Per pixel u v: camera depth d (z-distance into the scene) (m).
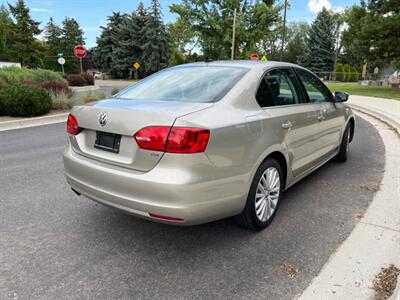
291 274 2.70
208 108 2.88
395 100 17.67
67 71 62.59
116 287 2.57
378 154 6.31
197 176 2.63
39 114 11.09
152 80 3.82
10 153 6.49
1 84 13.97
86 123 3.12
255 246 3.13
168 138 2.58
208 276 2.70
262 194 3.35
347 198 4.20
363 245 3.07
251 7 46.81
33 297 2.45
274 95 3.61
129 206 2.78
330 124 4.81
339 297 2.41
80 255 3.00
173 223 2.66
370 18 23.17
